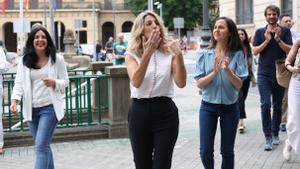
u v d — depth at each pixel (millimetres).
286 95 9875
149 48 4664
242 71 5875
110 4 77500
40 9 72250
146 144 5035
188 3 69125
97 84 10211
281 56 8406
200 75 5926
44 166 6223
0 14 71812
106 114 10570
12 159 8359
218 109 5871
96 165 7816
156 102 4938
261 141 9273
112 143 9453
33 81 6391
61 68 6535
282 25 9211
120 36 18609
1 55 8398
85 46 45156
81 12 73438
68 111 10273
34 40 6352
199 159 8070
